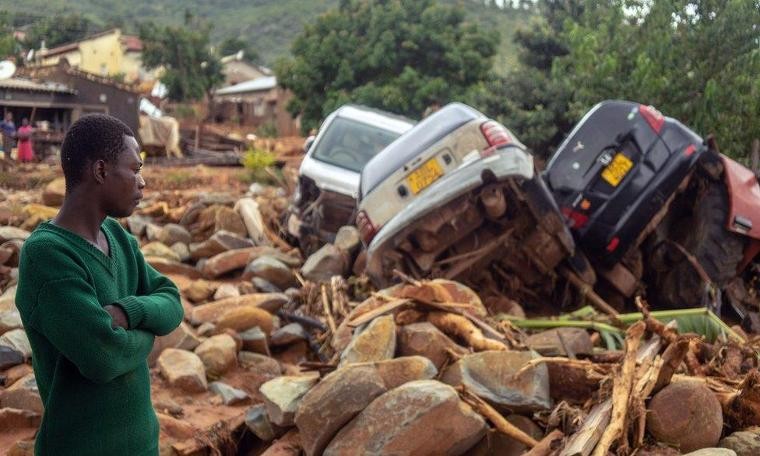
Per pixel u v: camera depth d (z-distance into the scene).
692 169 7.32
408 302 5.41
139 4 161.25
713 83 12.43
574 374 4.65
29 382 5.22
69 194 2.59
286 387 4.81
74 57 63.94
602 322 6.14
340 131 10.91
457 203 6.84
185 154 33.06
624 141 7.46
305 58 31.88
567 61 17.22
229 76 68.00
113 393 2.58
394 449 3.99
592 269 7.39
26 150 24.91
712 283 7.52
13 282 7.62
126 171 2.62
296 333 6.86
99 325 2.40
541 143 16.84
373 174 7.73
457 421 4.07
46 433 2.54
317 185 10.05
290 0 159.62
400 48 30.03
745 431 4.10
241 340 6.58
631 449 3.96
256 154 21.42
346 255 8.79
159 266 8.91
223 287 8.10
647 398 4.15
